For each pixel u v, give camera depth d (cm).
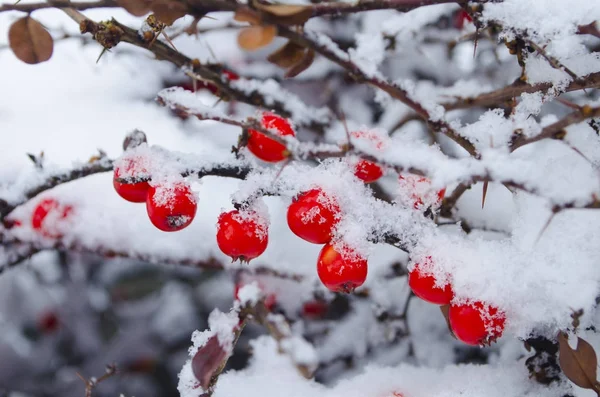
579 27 25
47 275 33
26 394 32
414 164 24
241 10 23
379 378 27
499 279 24
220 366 25
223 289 33
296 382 28
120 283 33
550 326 25
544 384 26
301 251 31
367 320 31
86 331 33
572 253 25
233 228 24
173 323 33
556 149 26
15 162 32
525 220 25
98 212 30
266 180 25
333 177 25
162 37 28
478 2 25
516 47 25
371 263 30
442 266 24
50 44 25
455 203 28
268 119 25
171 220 25
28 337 33
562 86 26
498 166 23
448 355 30
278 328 25
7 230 29
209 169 25
